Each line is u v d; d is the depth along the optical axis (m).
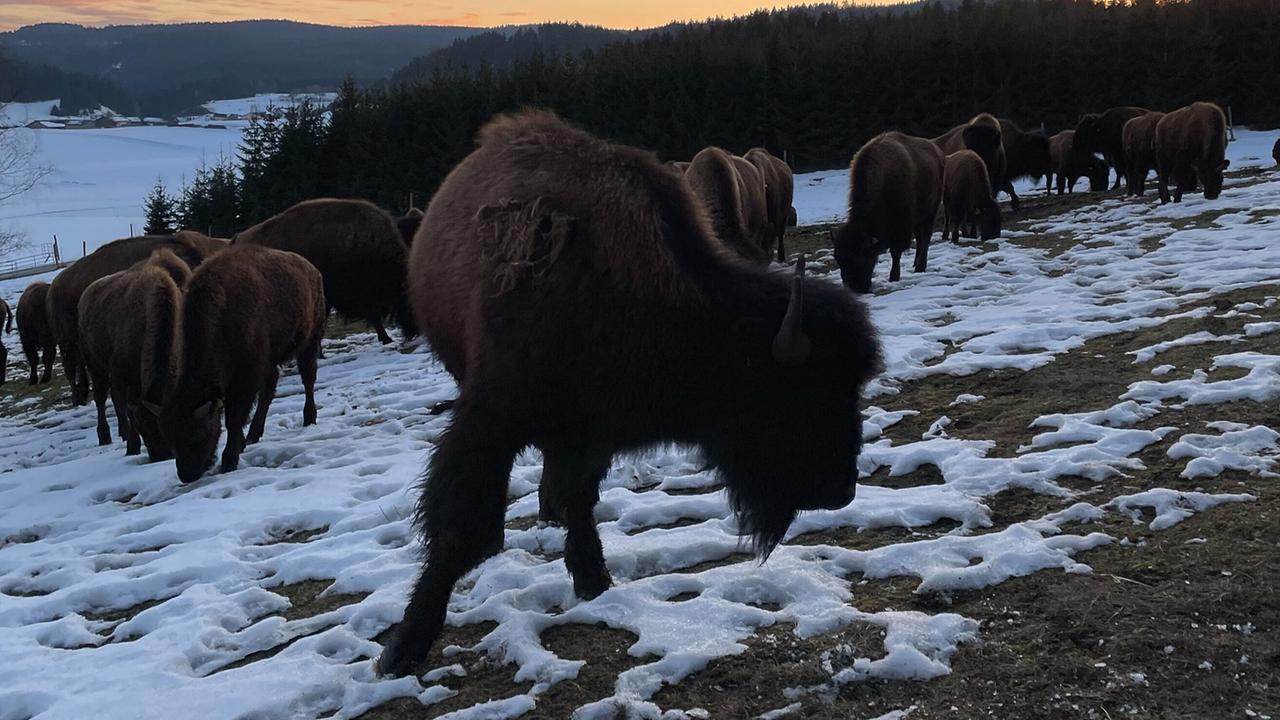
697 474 5.29
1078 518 3.98
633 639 3.44
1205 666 2.81
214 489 6.38
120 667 3.75
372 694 3.27
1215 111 13.51
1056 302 8.36
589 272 3.07
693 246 3.13
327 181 47.09
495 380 3.16
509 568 4.12
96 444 9.67
